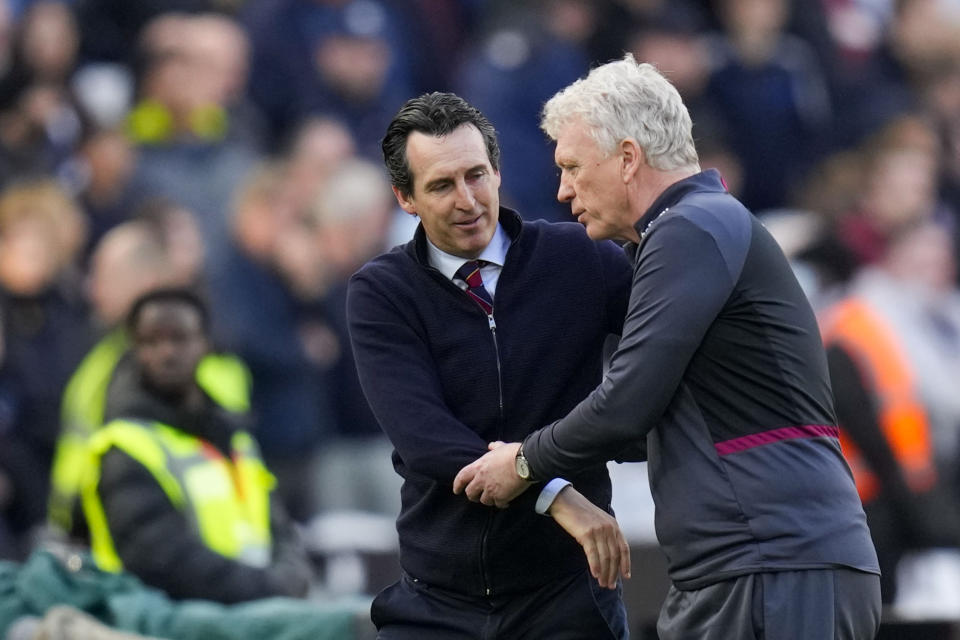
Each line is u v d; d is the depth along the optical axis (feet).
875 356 80.18
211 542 65.92
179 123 102.89
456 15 124.16
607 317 49.98
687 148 47.52
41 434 89.35
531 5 115.14
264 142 111.65
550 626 49.42
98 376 85.51
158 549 64.18
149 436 65.82
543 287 49.24
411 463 48.03
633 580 65.41
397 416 48.19
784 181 120.37
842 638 45.09
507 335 48.85
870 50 130.82
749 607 45.01
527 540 48.91
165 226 93.66
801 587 44.80
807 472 45.44
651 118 46.91
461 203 47.47
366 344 49.08
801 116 121.80
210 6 115.75
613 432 45.11
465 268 48.98
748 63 121.29
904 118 113.60
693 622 46.50
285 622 57.98
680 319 44.93
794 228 99.55
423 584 50.31
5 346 89.86
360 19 114.83
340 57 113.50
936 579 78.43
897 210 100.89
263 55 112.98
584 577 49.85
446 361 48.96
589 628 49.57
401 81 118.32
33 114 101.96
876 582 46.16
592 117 47.06
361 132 113.29
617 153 46.93
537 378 48.93
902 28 131.03
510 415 48.88
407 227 106.52
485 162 47.93
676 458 46.42
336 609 57.77
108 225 99.50
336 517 92.17
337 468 96.68
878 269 92.99
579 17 116.67
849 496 46.01
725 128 118.62
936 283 92.94
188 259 93.66
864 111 123.65
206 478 66.49
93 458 65.67
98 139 101.04
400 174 48.29
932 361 86.38
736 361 45.85
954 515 79.30
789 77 121.60
